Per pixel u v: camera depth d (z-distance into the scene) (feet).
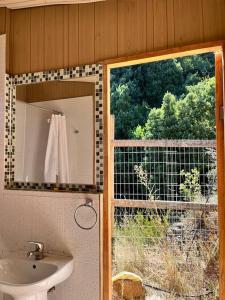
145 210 7.25
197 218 6.89
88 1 5.88
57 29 6.25
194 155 7.57
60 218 5.80
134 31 5.61
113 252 7.30
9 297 6.02
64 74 6.10
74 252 5.64
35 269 5.33
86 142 5.83
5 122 6.39
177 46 5.26
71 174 5.92
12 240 6.19
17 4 6.33
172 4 5.38
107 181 5.60
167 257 7.03
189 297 6.83
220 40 4.89
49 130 6.18
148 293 7.06
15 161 6.45
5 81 6.43
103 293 5.45
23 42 6.55
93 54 5.89
